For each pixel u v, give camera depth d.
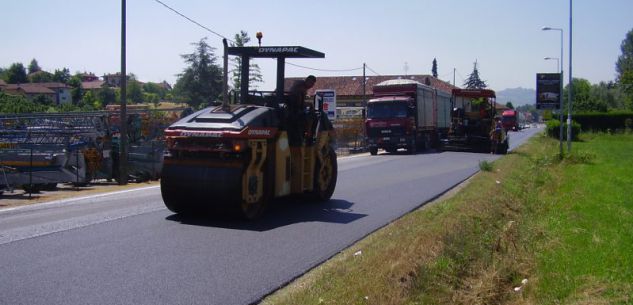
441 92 39.84
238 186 10.33
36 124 21.14
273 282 6.99
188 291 6.55
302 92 12.67
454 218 10.81
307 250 8.66
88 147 18.84
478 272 7.64
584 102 73.06
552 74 28.86
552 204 13.98
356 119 40.31
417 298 6.41
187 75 41.81
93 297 6.24
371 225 10.73
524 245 9.13
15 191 16.77
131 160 19.89
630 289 6.53
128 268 7.41
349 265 7.62
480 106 36.38
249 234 9.73
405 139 32.84
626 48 115.19
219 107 11.37
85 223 10.39
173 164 10.75
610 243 8.97
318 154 12.96
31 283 6.68
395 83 34.69
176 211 11.12
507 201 13.88
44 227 9.96
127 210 11.95
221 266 7.65
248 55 12.45
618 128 63.78
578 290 6.64
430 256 7.88
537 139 52.53
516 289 7.11
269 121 11.19
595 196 14.78
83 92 92.31
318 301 6.12
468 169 22.59
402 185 17.09
